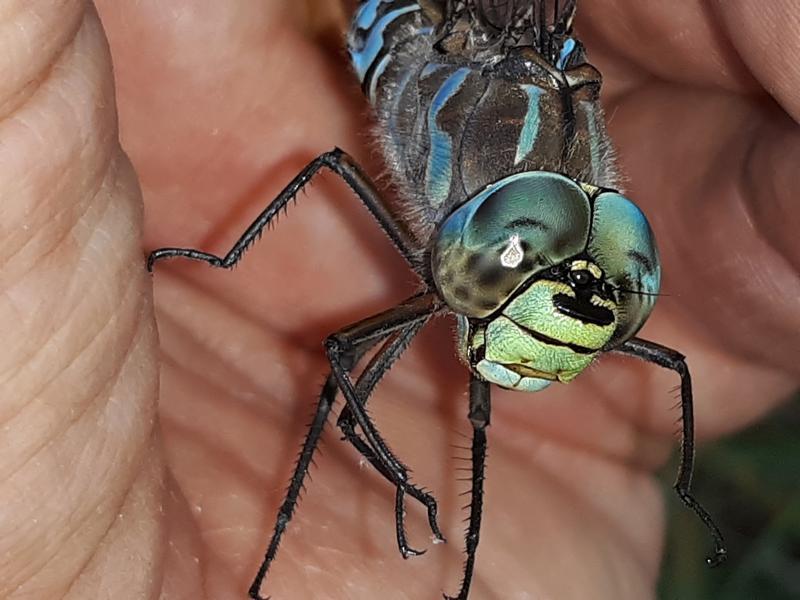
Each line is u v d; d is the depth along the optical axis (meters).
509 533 0.07
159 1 0.07
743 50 0.07
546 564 0.07
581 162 0.06
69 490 0.05
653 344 0.06
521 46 0.06
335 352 0.06
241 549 0.06
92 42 0.05
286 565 0.06
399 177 0.07
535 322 0.05
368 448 0.06
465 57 0.06
